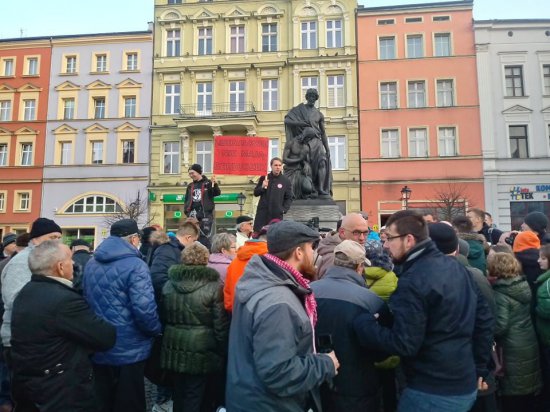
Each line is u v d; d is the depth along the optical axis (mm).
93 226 29078
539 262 4195
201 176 7902
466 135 27016
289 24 28828
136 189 29016
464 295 2668
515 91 27359
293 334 2244
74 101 30609
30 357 2736
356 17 28531
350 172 27359
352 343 2840
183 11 29906
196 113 28844
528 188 26281
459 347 2598
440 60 27766
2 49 31766
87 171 29625
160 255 4559
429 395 2570
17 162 30578
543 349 3953
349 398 2812
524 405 3910
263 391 2244
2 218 30062
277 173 7387
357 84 28016
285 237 2557
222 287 3799
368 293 2982
